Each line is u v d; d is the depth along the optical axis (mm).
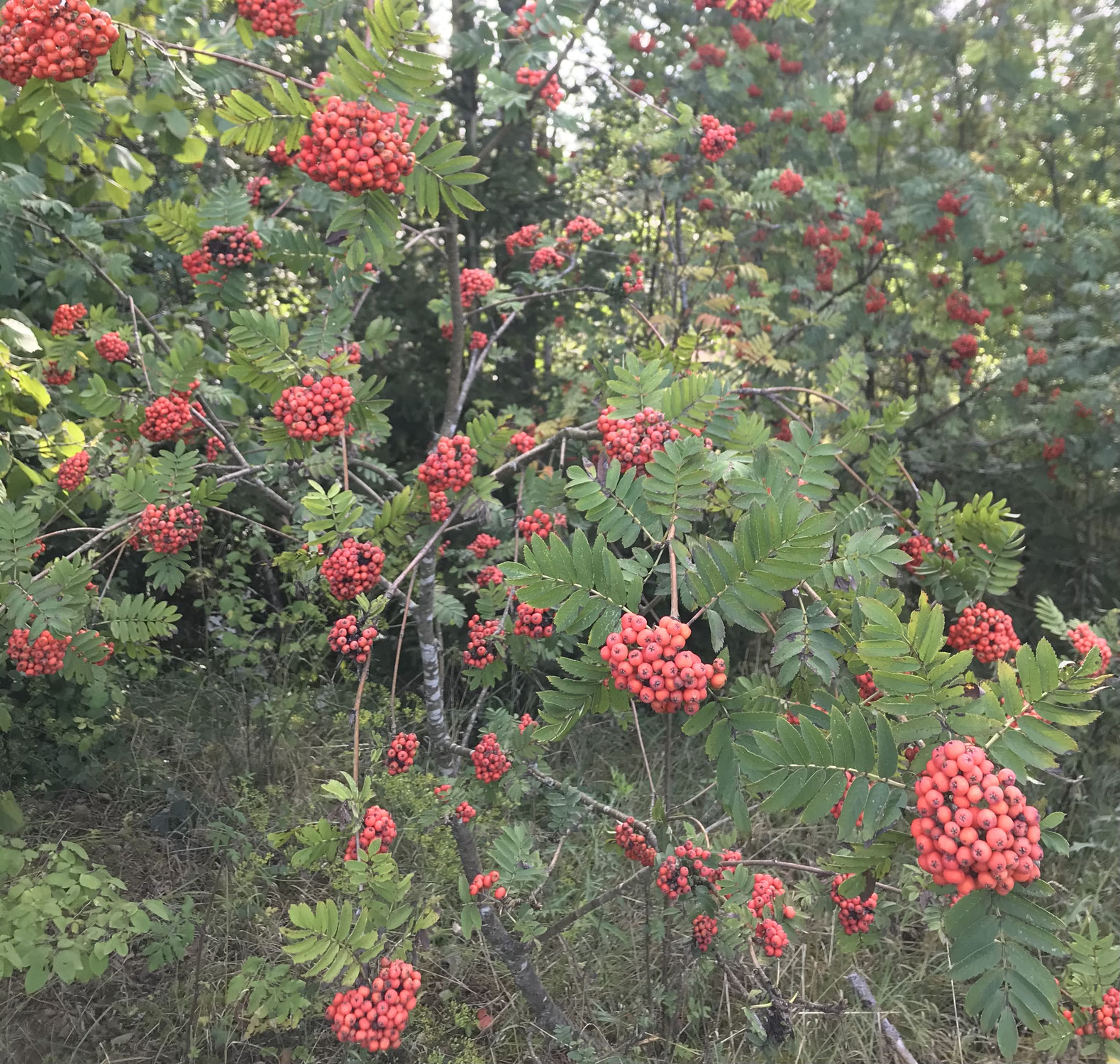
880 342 6293
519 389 6020
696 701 1292
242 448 4074
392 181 1777
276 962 3109
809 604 1675
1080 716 1223
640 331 5445
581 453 3207
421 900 3045
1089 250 6098
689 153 5004
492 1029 3062
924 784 1189
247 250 3062
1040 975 1127
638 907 3488
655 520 1642
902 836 1418
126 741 4188
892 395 6422
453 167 1844
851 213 5945
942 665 1289
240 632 4891
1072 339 6098
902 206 6402
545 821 4090
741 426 2018
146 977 3100
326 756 4320
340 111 1727
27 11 1752
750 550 1360
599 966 3295
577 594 1407
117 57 1886
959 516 2740
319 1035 2885
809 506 1638
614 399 1998
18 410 3309
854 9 6445
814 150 6586
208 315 4184
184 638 5137
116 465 3271
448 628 4930
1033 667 1254
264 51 3738
